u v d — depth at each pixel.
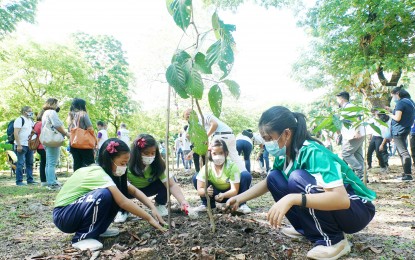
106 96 17.72
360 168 5.50
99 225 2.62
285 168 2.50
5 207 4.45
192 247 2.35
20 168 7.07
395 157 13.59
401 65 10.10
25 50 15.02
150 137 3.29
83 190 2.65
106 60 19.20
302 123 2.31
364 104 5.06
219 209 3.60
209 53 2.14
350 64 11.06
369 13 11.00
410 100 6.03
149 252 2.32
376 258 2.29
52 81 16.03
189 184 6.58
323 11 11.59
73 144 5.06
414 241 2.61
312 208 2.16
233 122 19.89
